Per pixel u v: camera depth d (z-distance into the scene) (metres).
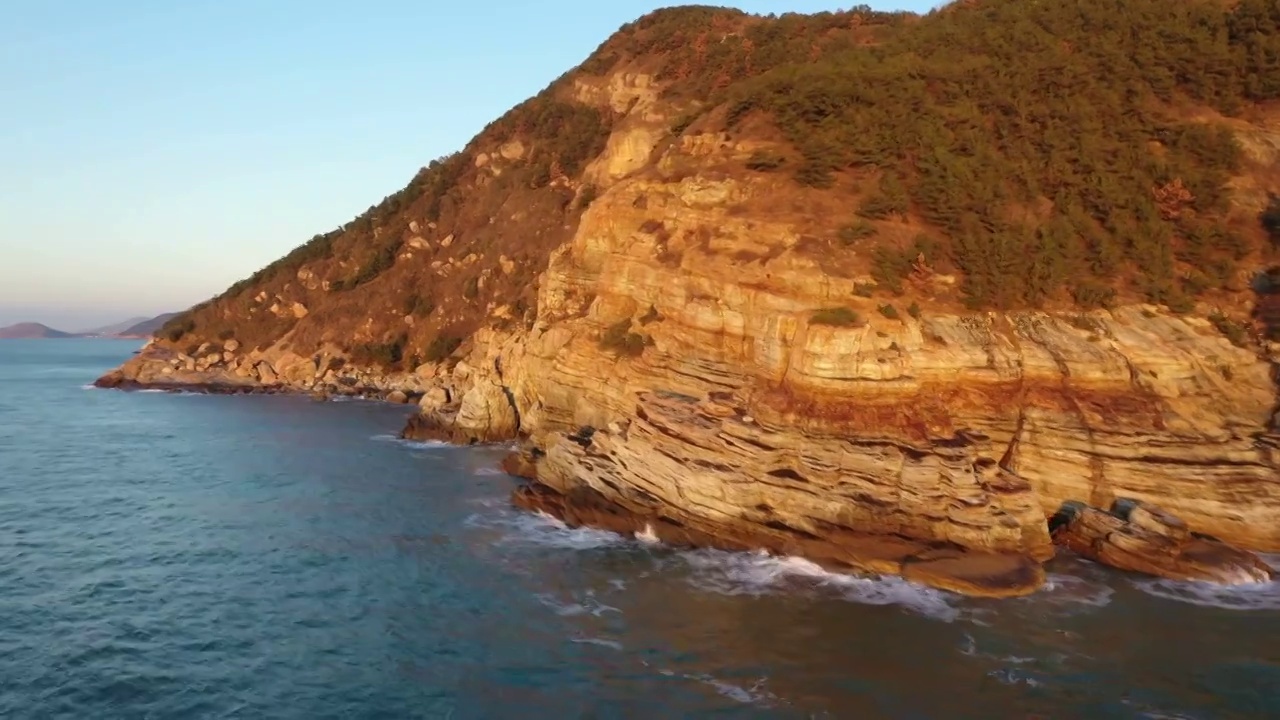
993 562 23.75
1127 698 17.19
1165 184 34.84
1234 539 25.86
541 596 23.33
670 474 27.84
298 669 18.95
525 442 42.34
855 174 36.56
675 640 20.20
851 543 25.03
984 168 35.91
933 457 25.36
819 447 26.34
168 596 23.50
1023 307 31.03
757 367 30.00
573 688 17.83
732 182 37.00
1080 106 38.25
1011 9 47.56
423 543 28.58
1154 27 41.16
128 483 38.41
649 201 40.16
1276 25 38.78
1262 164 35.34
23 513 32.34
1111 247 33.47
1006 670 18.41
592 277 42.81
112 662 19.19
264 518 32.03
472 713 16.84
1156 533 24.62
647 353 33.97
